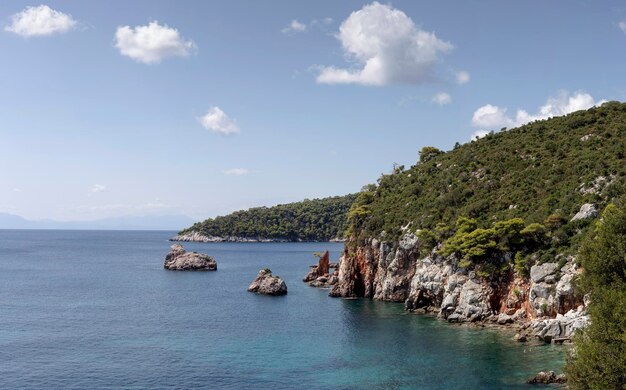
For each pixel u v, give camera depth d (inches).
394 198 4773.6
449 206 3966.5
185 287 5157.5
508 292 3056.1
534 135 4532.5
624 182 2992.1
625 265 1822.1
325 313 3580.2
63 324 3174.2
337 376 2095.2
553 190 3440.0
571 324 2449.6
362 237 4458.7
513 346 2475.4
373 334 2854.3
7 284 5246.1
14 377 2087.8
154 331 2979.8
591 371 1362.0
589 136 3978.8
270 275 4842.5
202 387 1971.0
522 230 3061.0
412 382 2005.4
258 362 2306.8
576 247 2733.8
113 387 1974.7
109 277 6028.5
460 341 2623.0
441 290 3444.9
